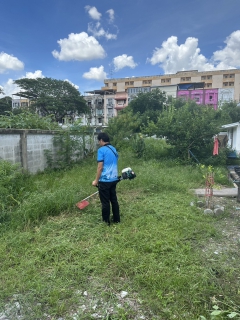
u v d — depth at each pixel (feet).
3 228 11.06
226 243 10.27
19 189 15.49
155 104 107.55
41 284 7.33
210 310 6.28
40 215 12.58
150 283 7.38
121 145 41.47
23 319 6.16
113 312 6.39
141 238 10.40
